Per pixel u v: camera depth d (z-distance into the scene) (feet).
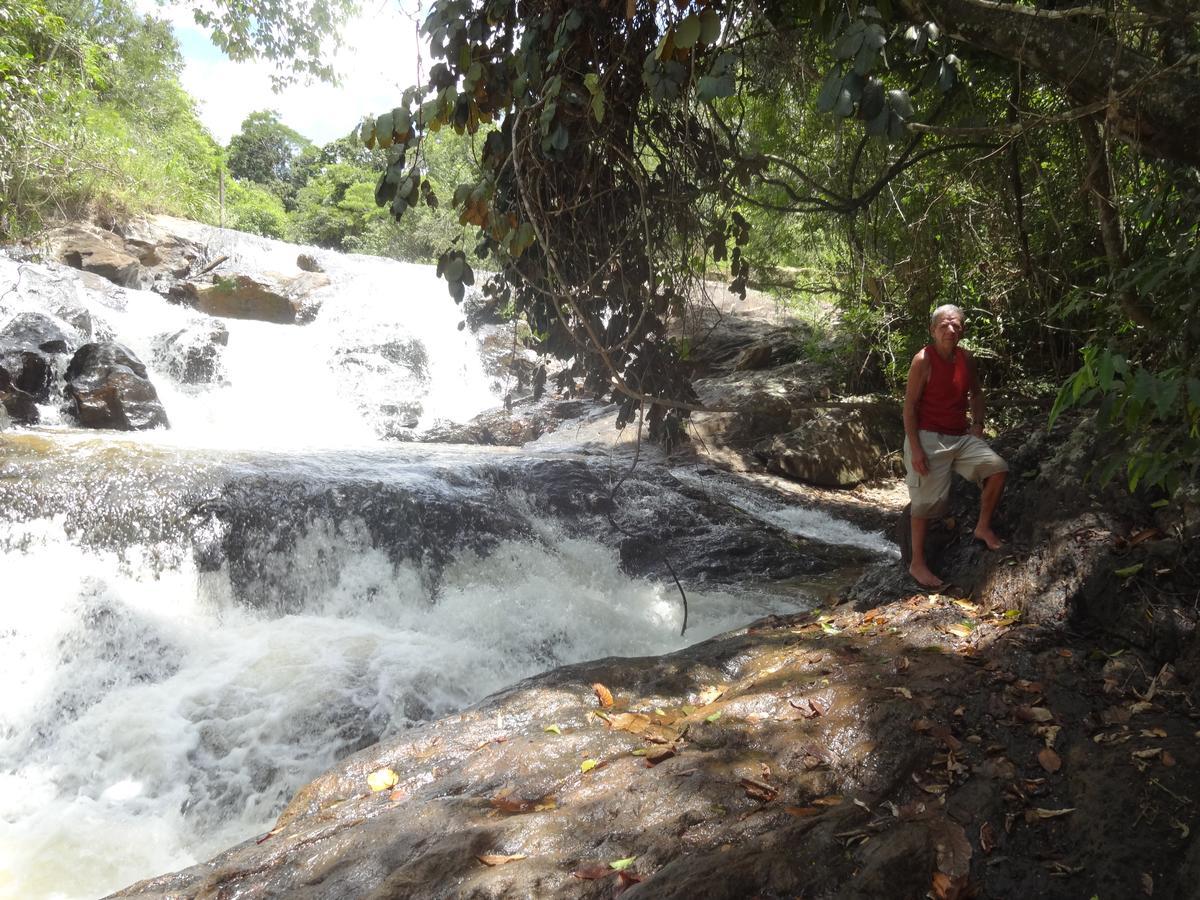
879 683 14.02
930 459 18.02
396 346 49.39
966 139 24.61
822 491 39.34
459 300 17.66
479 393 49.42
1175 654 13.51
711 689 16.48
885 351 41.86
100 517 22.03
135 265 50.19
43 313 37.88
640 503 31.42
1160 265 13.53
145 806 16.12
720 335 52.08
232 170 130.93
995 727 12.59
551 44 16.19
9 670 18.86
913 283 35.19
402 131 16.47
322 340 48.62
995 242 31.58
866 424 42.06
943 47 16.89
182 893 11.87
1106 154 18.69
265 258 60.75
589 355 19.69
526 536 27.45
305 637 20.90
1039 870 10.09
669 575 28.17
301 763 17.13
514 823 11.50
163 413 35.65
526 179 16.67
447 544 25.86
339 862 11.53
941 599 17.48
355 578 24.11
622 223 18.51
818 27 13.33
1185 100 11.00
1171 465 11.35
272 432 40.06
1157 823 10.28
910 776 11.78
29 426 31.78
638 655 22.85
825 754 12.48
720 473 38.27
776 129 27.89
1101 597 14.88
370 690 18.85
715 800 11.57
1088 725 12.32
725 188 18.15
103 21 68.59
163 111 74.95
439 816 12.16
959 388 18.06
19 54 46.68
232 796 16.43
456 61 16.28
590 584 26.94
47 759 17.35
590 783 12.48
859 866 10.02
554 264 16.37
